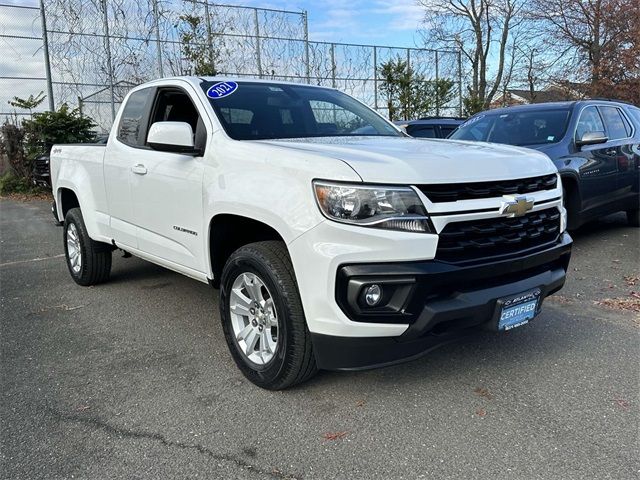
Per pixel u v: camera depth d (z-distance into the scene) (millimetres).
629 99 23891
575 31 26391
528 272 3191
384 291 2707
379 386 3314
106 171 4859
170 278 5934
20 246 8117
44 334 4363
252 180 3160
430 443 2725
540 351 3771
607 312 4555
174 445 2768
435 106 20875
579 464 2531
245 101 4047
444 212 2756
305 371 3064
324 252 2723
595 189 6711
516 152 3447
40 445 2793
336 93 4840
